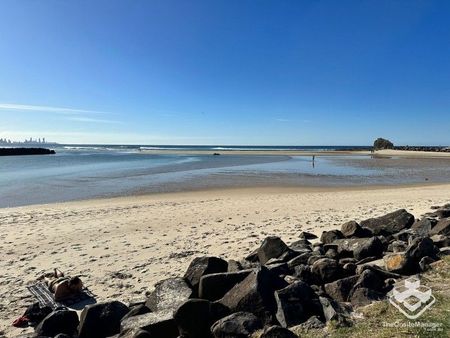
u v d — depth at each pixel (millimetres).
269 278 5266
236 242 10055
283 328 4125
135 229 12070
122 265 8422
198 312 4594
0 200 19797
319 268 6043
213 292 5504
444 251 6727
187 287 5645
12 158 69812
